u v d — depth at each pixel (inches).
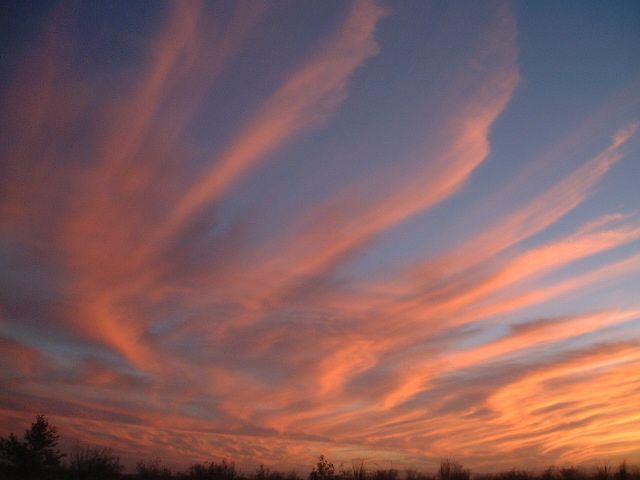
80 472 873.5
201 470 1045.2
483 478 1160.8
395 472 1107.3
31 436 861.2
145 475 997.2
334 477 1061.8
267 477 1051.9
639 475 1056.8
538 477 1133.1
